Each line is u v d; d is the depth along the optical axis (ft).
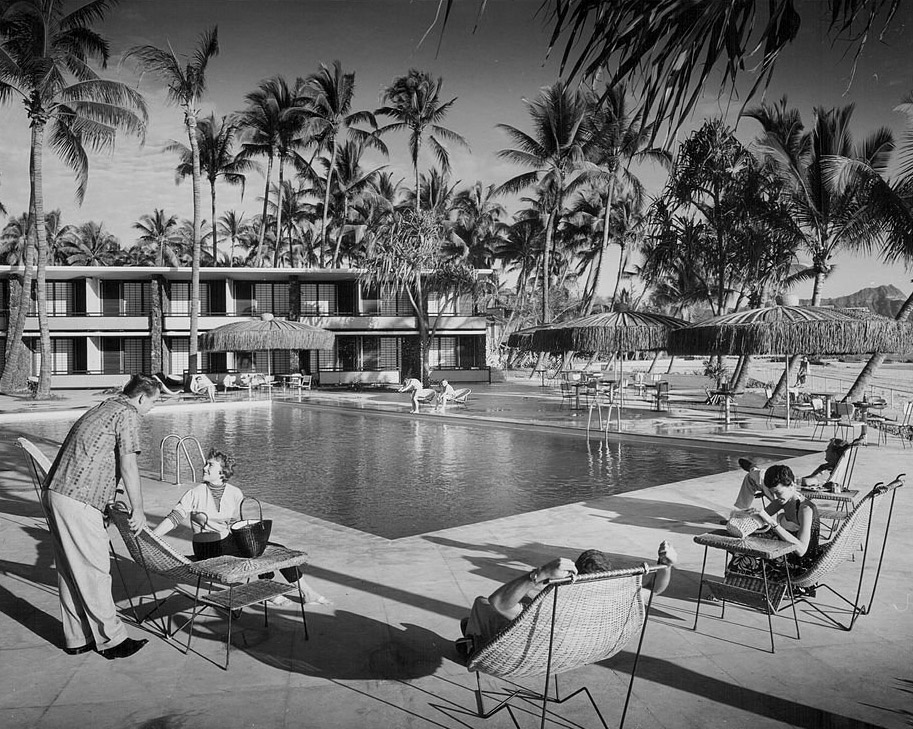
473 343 136.77
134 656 14.07
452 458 45.70
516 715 11.69
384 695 12.44
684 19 6.36
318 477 38.83
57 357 125.49
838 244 77.71
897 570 19.39
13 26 89.45
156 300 122.01
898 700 12.15
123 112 98.63
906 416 47.78
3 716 11.70
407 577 19.20
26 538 23.82
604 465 42.24
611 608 10.69
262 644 14.65
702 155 81.30
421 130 144.87
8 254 271.08
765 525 16.10
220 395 105.09
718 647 14.43
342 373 131.13
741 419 64.08
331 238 204.13
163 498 30.60
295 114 155.63
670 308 151.84
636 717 11.59
